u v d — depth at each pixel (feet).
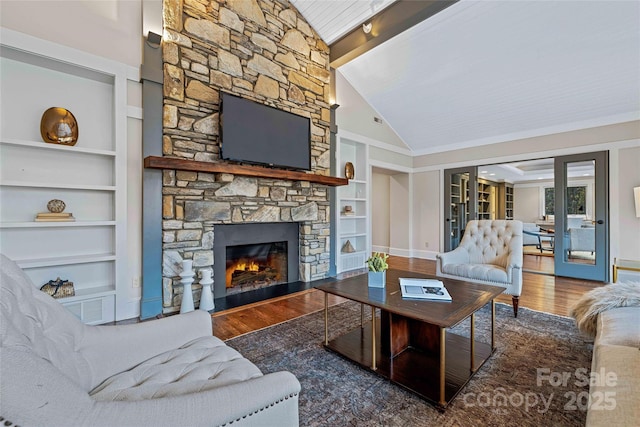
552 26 10.46
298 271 13.43
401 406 4.97
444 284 7.25
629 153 12.92
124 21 8.78
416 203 20.85
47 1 7.60
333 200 14.80
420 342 6.77
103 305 8.52
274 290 11.93
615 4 9.31
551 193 30.94
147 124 9.02
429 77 14.30
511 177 29.78
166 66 9.26
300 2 12.63
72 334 3.65
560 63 11.67
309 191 13.20
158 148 9.20
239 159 10.42
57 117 8.00
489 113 15.43
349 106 16.10
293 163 12.19
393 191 22.03
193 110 9.78
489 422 4.58
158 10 9.20
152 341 4.24
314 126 13.69
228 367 3.70
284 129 11.89
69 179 8.48
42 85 8.07
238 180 10.78
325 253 14.02
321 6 12.60
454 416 4.72
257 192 11.32
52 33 7.66
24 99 7.84
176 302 9.43
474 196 18.20
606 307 5.82
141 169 9.11
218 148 10.31
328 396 5.24
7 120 7.63
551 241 25.53
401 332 6.67
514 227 10.32
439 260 10.52
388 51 13.71
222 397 2.56
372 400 5.13
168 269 9.27
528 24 10.64
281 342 7.37
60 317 3.63
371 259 7.13
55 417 2.00
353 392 5.35
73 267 8.59
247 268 12.33
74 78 8.52
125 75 8.76
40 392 1.99
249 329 8.20
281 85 12.35
